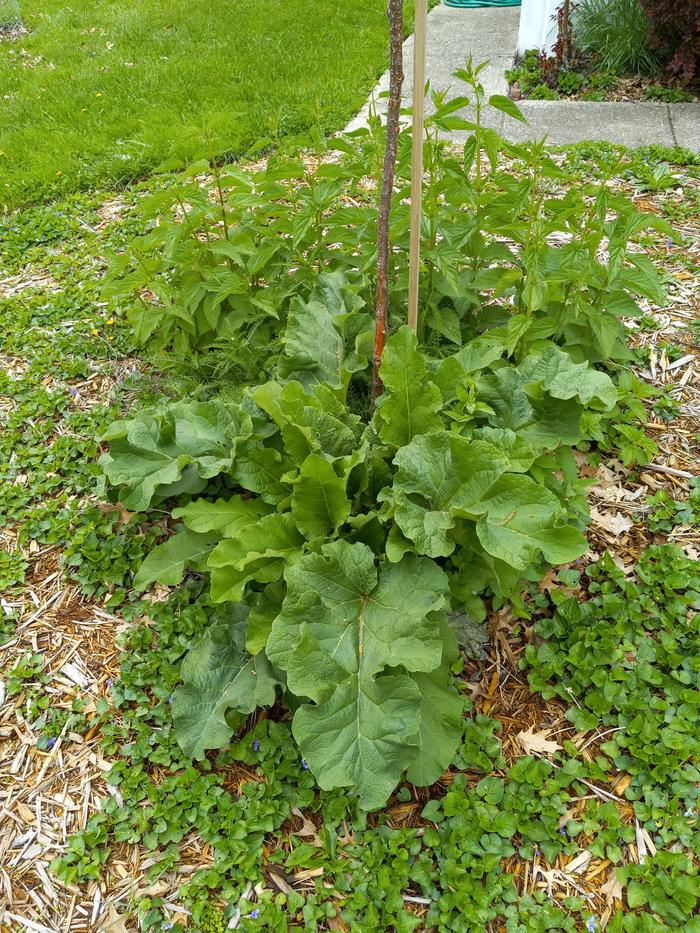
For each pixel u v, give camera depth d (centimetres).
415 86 221
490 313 331
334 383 289
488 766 221
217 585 226
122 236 486
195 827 217
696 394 337
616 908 196
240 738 236
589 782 221
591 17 655
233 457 253
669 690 233
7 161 604
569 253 290
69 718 243
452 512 220
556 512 217
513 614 260
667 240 435
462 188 291
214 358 330
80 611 276
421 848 209
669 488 299
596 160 491
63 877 207
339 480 233
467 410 255
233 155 569
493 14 841
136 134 606
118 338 399
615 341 313
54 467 328
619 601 253
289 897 200
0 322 421
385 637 213
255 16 830
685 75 599
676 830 204
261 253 310
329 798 216
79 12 924
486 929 195
